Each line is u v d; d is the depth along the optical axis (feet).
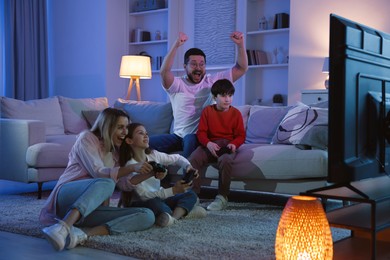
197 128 12.14
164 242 7.48
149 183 9.07
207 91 12.41
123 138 8.49
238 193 12.84
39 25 23.50
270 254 6.86
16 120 12.87
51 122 14.87
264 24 20.33
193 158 10.89
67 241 7.34
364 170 5.40
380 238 6.79
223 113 11.43
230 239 7.72
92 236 7.77
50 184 15.14
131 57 19.71
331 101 5.20
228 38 21.57
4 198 12.24
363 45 5.40
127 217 8.05
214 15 21.97
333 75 5.17
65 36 24.30
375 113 5.57
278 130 11.65
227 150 10.85
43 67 23.61
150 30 24.20
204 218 9.40
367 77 5.45
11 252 7.23
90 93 23.56
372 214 5.30
